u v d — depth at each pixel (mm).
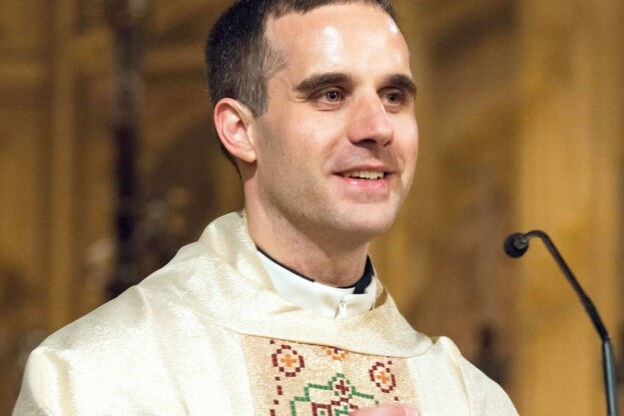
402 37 5406
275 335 5254
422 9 15625
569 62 15203
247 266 5445
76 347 5012
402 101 5352
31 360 4988
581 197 15039
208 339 5164
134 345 5035
